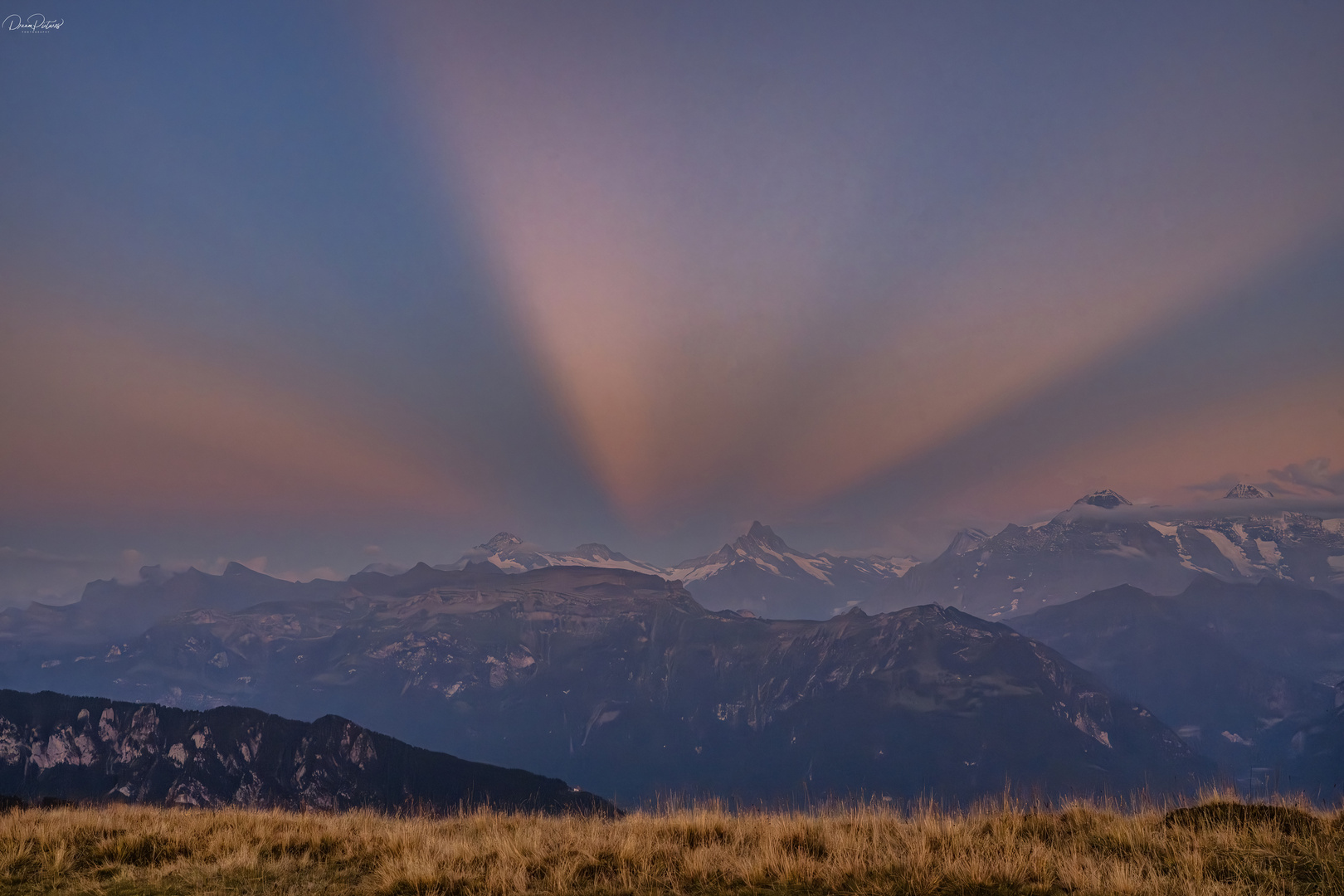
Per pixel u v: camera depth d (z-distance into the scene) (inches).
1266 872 508.1
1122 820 647.8
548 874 587.8
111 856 681.0
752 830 694.5
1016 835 633.6
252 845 706.8
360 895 573.0
